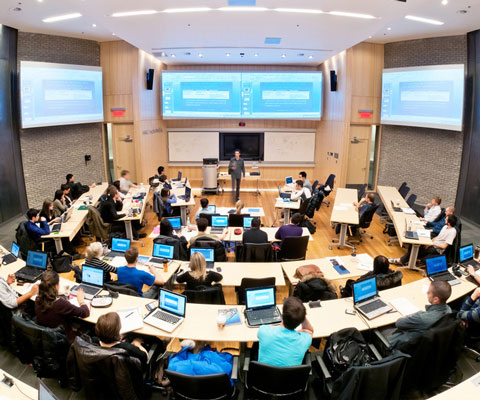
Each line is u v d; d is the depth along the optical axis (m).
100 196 9.07
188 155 13.94
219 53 10.79
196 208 10.73
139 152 11.90
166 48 10.01
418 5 6.04
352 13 6.43
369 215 7.54
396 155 11.77
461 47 9.59
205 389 2.95
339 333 3.55
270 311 3.94
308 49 10.01
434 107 9.91
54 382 3.91
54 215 7.45
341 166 11.77
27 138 9.66
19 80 8.95
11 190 9.23
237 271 5.01
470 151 9.45
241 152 13.95
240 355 4.02
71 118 10.52
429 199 10.79
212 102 12.85
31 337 3.54
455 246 6.14
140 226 8.78
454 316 3.52
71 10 7.45
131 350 3.29
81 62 11.07
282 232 6.17
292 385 3.03
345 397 2.87
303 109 12.88
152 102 12.59
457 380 4.01
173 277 5.40
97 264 4.70
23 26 8.91
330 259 5.38
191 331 3.67
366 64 11.42
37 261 4.89
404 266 6.92
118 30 7.83
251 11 6.33
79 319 4.02
